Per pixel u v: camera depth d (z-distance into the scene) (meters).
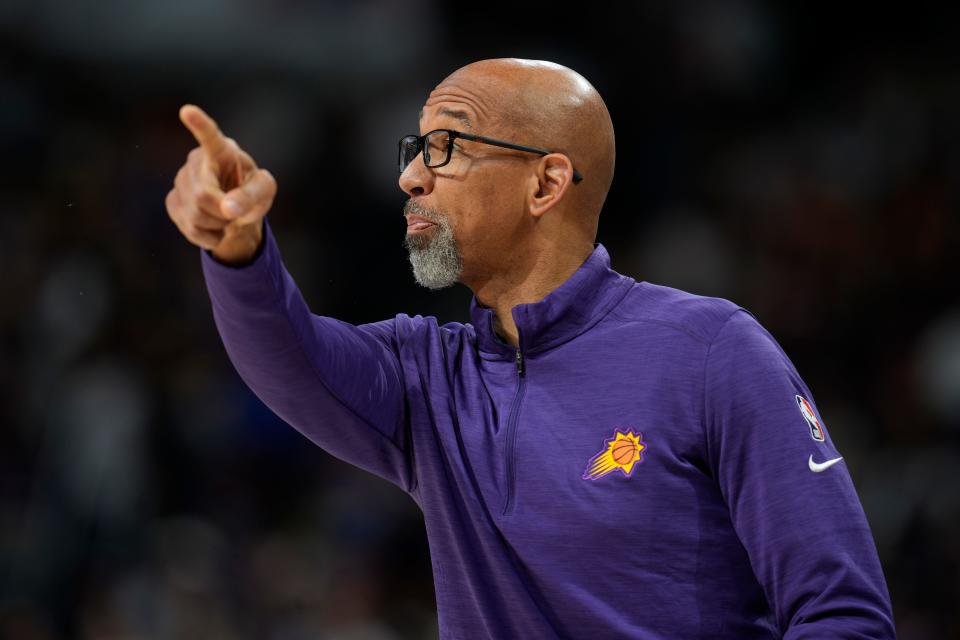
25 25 33.00
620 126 33.50
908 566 22.19
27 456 25.50
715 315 7.86
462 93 8.38
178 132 32.44
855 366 28.41
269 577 24.78
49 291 28.12
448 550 8.01
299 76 33.81
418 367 8.40
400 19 34.44
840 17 35.06
